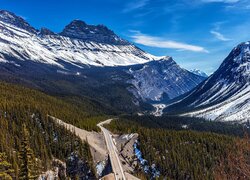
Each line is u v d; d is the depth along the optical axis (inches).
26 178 3102.9
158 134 7352.4
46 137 5762.8
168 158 6466.5
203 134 7716.5
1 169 2864.2
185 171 6171.3
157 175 6151.6
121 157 6402.6
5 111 6117.1
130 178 5433.1
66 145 5802.2
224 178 2322.8
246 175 1883.6
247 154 1943.9
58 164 5275.6
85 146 6038.4
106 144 6963.6
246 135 2081.7
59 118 7298.2
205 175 6038.4
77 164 5551.2
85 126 7628.0
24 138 3184.1
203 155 6584.6
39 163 4785.9
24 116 6053.2
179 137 7332.7
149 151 6584.6
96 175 5531.5
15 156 4387.3
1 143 4601.4
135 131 7849.4
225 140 7229.3
